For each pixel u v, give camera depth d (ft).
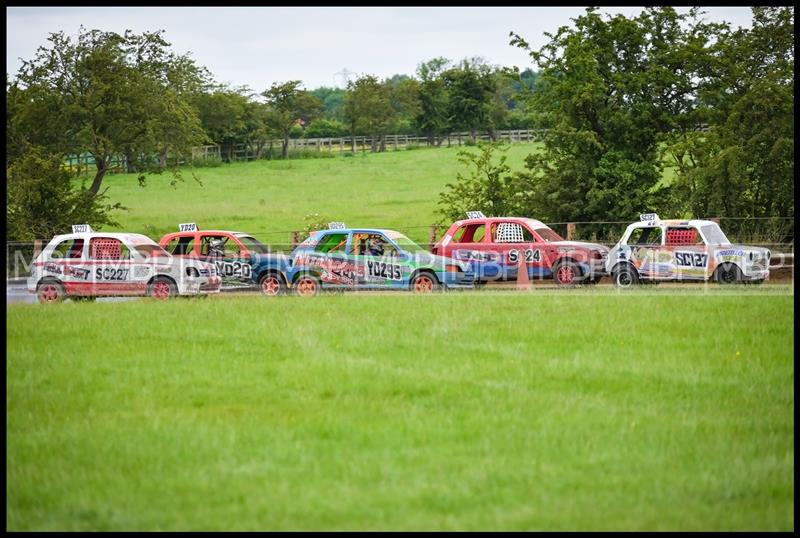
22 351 118.21
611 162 234.17
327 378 103.35
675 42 244.22
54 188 254.68
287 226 312.29
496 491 69.31
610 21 242.37
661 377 102.42
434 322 133.69
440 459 76.48
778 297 152.25
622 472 73.00
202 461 77.15
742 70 234.58
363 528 62.95
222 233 183.62
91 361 113.29
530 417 88.07
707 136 219.41
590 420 86.79
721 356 111.96
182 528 63.41
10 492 70.44
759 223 210.59
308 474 73.56
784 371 104.83
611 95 242.78
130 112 285.02
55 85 281.54
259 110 620.90
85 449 80.23
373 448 79.71
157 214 354.74
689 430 83.35
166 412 91.86
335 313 141.90
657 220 179.42
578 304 147.64
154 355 116.16
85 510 66.74
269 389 100.17
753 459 75.31
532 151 537.24
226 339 124.88
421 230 282.15
